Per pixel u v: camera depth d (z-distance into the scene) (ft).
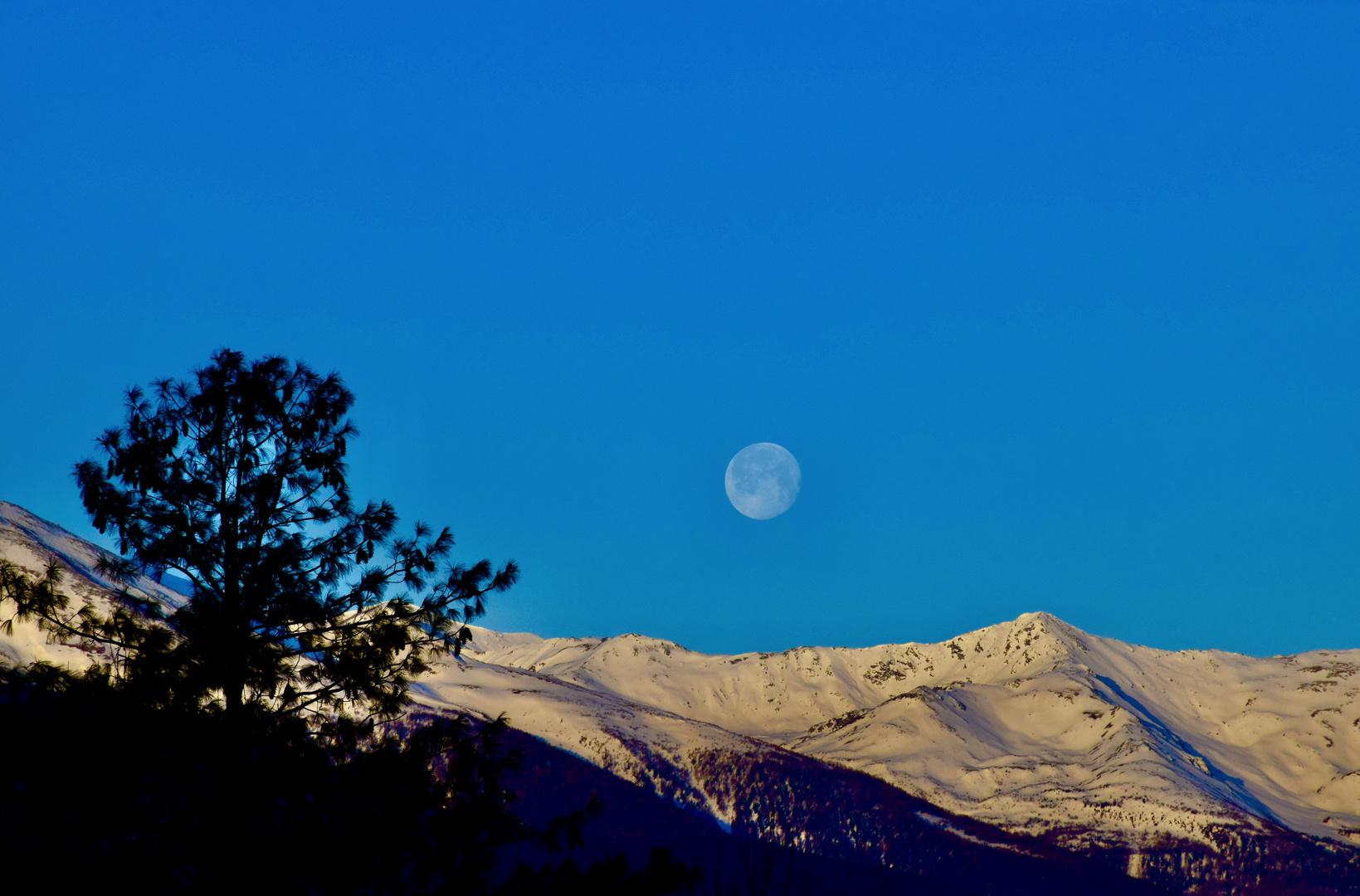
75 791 57.26
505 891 61.98
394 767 64.13
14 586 63.93
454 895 61.31
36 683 60.03
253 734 63.98
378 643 69.56
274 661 66.80
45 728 57.93
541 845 64.28
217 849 60.70
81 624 65.16
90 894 54.03
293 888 60.54
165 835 60.23
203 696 65.87
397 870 62.69
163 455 69.51
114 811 58.23
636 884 62.90
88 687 60.39
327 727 68.28
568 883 62.08
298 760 63.16
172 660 64.23
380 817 62.13
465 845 62.80
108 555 68.03
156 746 61.72
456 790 65.46
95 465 68.90
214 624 65.26
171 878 58.39
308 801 63.46
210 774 63.26
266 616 69.21
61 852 55.57
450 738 67.87
